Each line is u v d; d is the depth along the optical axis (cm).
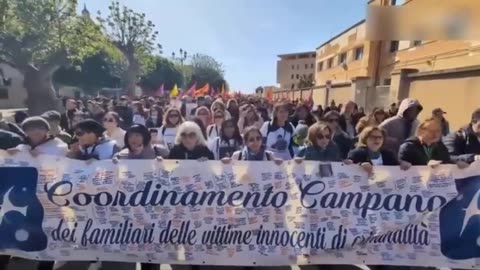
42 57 2361
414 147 383
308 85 4647
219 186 327
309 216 326
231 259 327
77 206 324
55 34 2280
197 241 327
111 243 324
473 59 1371
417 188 322
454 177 320
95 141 397
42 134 390
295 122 813
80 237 323
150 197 325
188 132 387
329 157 391
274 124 541
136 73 4684
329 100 2497
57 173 324
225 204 327
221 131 489
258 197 327
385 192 324
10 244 323
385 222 322
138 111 963
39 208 323
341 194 325
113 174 325
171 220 326
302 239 325
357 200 325
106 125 520
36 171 324
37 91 2483
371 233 321
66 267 356
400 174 323
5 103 3778
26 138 404
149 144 387
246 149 410
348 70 3089
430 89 1282
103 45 3209
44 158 325
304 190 326
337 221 325
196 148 390
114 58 4456
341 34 3372
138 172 326
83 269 354
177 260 328
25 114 806
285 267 369
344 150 520
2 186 322
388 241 323
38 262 348
